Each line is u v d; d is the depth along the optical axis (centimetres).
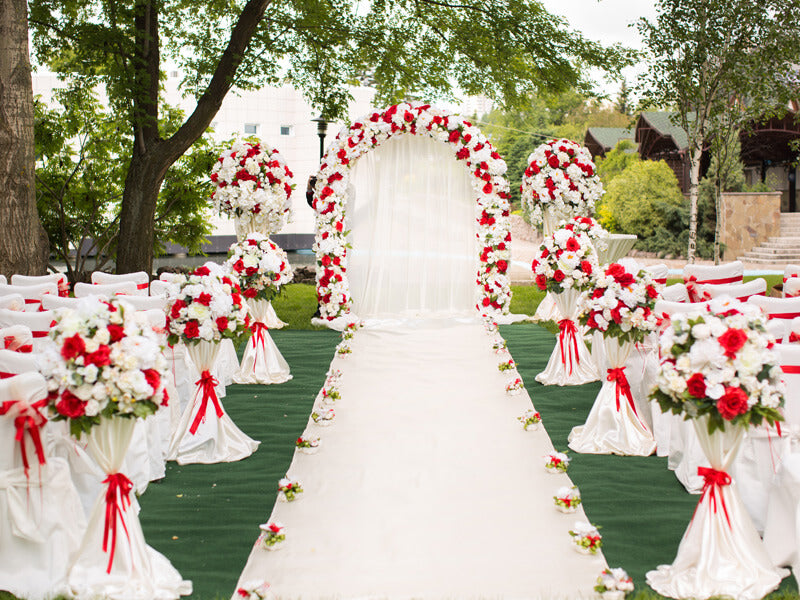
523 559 395
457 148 1045
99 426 355
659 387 378
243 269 751
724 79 1333
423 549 408
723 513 369
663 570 376
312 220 2803
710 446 370
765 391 354
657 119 2516
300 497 484
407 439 591
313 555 402
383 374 785
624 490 493
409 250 1098
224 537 430
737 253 2073
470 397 703
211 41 1366
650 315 544
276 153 1030
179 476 529
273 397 722
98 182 1578
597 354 752
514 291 1409
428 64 1434
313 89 1449
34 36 1262
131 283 655
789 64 1357
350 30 1388
